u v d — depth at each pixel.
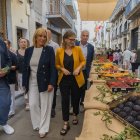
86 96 3.26
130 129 2.00
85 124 2.27
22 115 5.45
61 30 24.86
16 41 9.80
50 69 4.06
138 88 3.38
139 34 17.52
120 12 26.09
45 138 4.18
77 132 4.42
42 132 4.21
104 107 2.68
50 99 4.22
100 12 16.27
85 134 2.04
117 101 2.59
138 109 2.25
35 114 4.38
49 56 4.02
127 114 2.30
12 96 5.32
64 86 4.17
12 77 4.96
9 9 9.23
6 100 4.20
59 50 4.17
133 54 14.21
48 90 4.09
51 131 4.47
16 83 5.35
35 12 13.27
